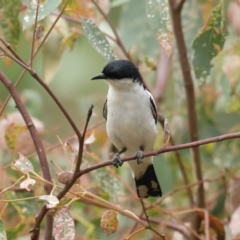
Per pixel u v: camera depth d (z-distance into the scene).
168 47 9.27
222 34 10.60
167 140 8.24
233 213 10.84
